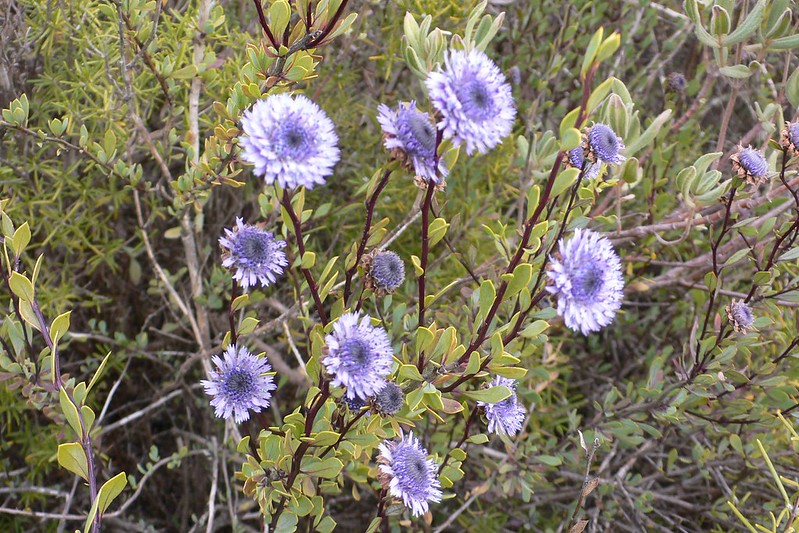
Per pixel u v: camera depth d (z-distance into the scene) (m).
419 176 0.22
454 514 0.31
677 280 0.34
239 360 0.23
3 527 0.34
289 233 0.27
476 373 0.22
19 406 0.31
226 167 0.28
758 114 0.31
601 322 0.20
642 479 0.34
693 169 0.28
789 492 0.32
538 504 0.35
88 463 0.19
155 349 0.38
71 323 0.37
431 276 0.35
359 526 0.36
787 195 0.32
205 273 0.38
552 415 0.35
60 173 0.32
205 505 0.36
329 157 0.20
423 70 0.24
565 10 0.39
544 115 0.43
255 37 0.34
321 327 0.23
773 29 0.29
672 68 0.49
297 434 0.23
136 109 0.31
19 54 0.31
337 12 0.23
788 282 0.32
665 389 0.32
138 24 0.27
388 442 0.23
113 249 0.34
